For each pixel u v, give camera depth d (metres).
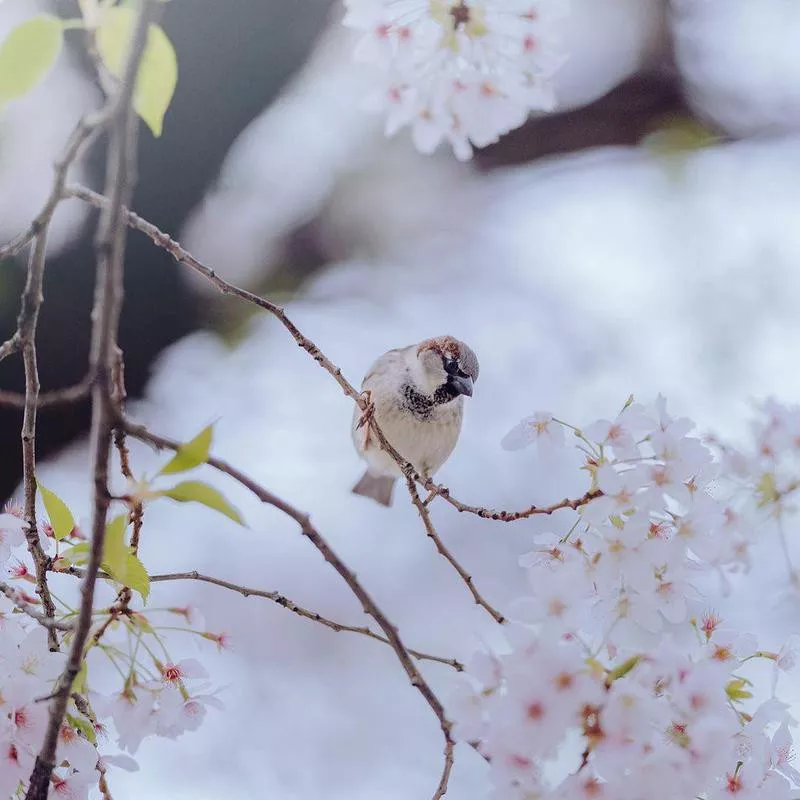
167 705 4.09
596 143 6.27
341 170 6.10
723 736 3.99
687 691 4.00
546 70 4.13
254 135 5.44
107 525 3.96
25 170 4.70
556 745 3.98
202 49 4.79
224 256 5.39
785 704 4.05
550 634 3.99
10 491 4.71
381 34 4.12
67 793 4.04
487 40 4.12
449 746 4.03
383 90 4.14
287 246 5.95
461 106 4.13
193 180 4.86
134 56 3.92
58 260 4.70
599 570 4.06
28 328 4.07
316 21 4.94
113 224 3.91
